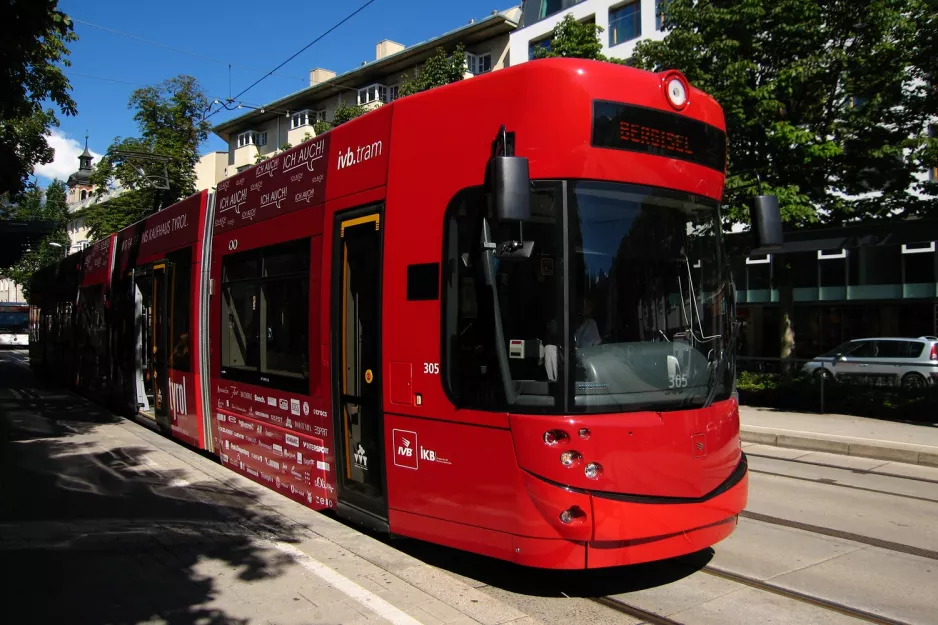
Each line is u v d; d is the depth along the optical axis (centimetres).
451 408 476
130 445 973
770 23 1361
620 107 459
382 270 534
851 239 1484
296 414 648
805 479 847
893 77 1297
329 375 593
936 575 516
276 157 710
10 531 555
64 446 967
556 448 423
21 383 2022
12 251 1862
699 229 500
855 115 1366
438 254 493
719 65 1396
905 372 1830
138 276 1146
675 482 445
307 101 4666
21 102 850
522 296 446
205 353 859
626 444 430
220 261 820
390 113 548
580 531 417
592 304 442
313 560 496
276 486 691
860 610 452
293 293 655
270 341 696
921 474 877
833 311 2641
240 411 761
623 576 509
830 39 1372
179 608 409
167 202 2850
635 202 465
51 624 385
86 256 1586
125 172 2845
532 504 427
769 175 1391
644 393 450
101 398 1394
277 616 400
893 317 2475
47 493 699
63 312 1845
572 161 444
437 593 452
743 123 1374
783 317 1631
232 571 471
